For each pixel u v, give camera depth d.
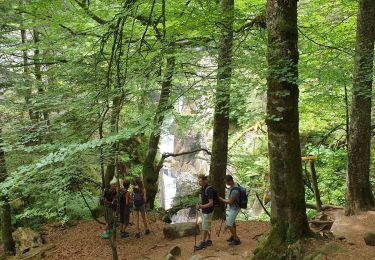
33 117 8.69
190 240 9.60
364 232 7.82
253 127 16.89
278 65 5.64
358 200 9.19
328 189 13.27
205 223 8.37
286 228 6.21
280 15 5.70
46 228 12.49
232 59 6.70
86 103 6.26
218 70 6.42
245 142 16.77
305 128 15.05
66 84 8.00
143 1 5.80
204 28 7.22
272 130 6.09
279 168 6.14
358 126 9.20
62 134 7.05
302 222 6.19
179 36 7.50
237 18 7.89
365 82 8.27
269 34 5.84
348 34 10.57
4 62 10.59
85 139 5.93
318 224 9.36
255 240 8.76
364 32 8.15
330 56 9.51
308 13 10.95
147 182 14.73
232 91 6.18
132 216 12.84
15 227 12.43
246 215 14.77
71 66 7.64
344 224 8.51
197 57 7.48
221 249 8.18
